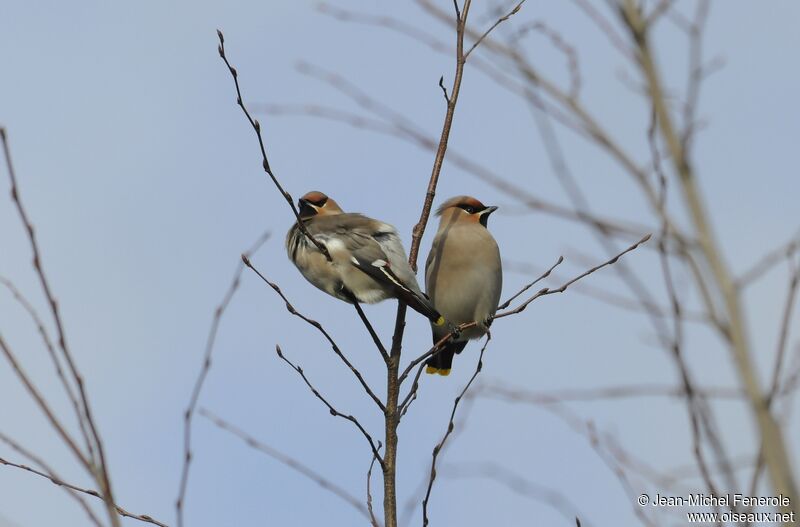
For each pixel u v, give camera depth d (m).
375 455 10.77
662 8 5.65
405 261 13.92
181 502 7.11
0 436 7.04
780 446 4.98
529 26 6.66
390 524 10.47
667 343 5.85
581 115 5.99
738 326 5.18
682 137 5.52
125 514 9.27
